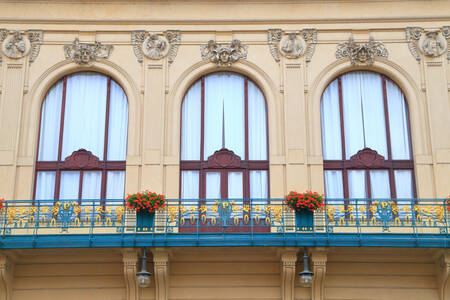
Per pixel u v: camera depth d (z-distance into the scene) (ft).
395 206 44.70
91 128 49.55
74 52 50.21
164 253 43.16
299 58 50.08
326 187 47.91
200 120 49.65
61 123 49.52
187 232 45.39
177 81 49.70
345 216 46.57
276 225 44.86
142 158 47.70
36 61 50.06
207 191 47.91
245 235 43.01
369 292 44.65
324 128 49.39
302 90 49.32
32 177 47.60
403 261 45.19
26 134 48.52
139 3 50.75
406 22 50.37
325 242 42.37
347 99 50.11
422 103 48.96
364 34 50.39
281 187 47.14
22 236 42.98
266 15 50.52
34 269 45.11
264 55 50.21
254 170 48.47
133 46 50.37
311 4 50.62
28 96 49.32
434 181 47.06
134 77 49.78
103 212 45.42
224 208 43.73
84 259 45.16
